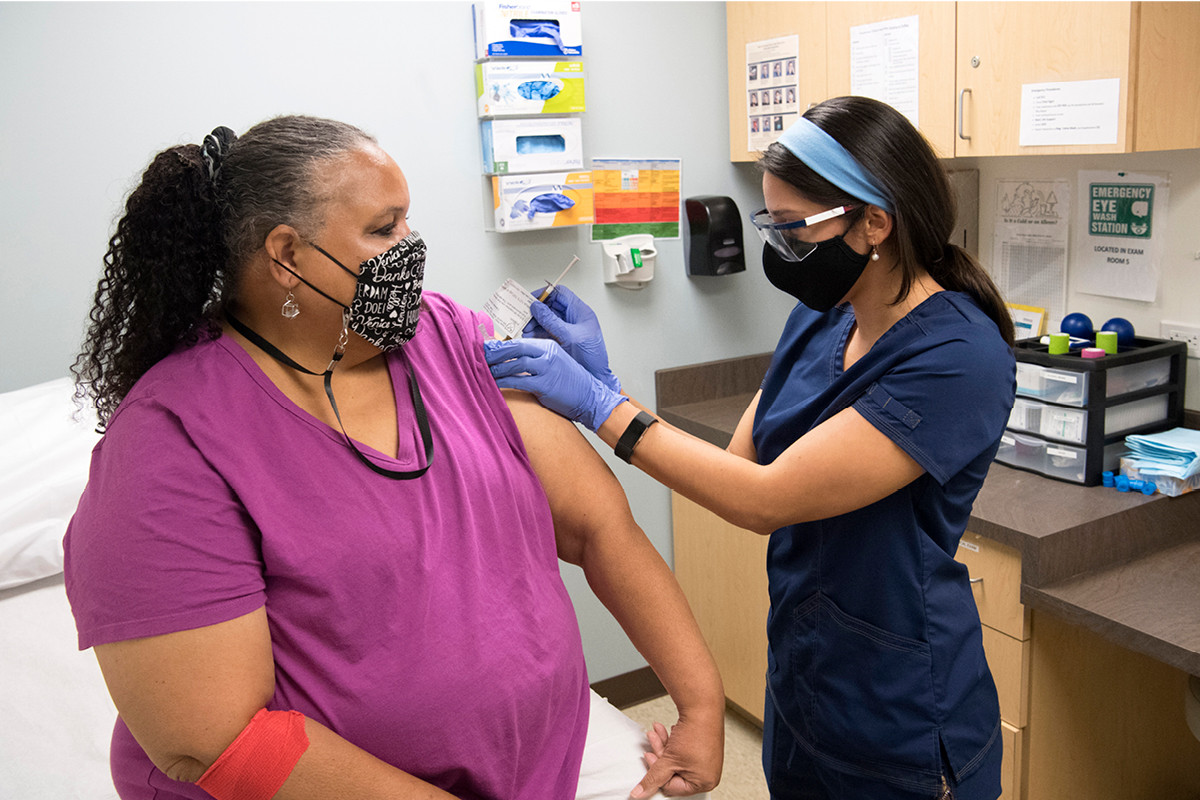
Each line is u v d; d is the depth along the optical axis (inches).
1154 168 79.4
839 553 53.2
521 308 55.1
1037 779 73.6
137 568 32.8
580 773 48.1
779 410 58.2
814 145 48.0
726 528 101.6
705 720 47.8
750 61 101.0
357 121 89.4
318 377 39.1
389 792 35.6
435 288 95.7
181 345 37.5
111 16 78.9
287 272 36.6
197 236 36.4
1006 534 67.6
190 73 82.4
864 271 50.7
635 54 100.7
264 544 34.8
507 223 93.8
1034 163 90.1
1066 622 67.8
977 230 97.6
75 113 79.0
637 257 101.8
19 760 57.0
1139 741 78.7
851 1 86.4
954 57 77.2
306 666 36.3
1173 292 80.0
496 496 41.8
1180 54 66.1
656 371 109.0
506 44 89.7
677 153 105.2
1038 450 79.0
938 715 51.8
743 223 110.7
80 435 73.7
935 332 48.8
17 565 69.4
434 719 37.4
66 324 81.4
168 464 33.9
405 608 37.0
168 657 32.9
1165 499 71.4
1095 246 85.7
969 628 53.3
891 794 54.1
